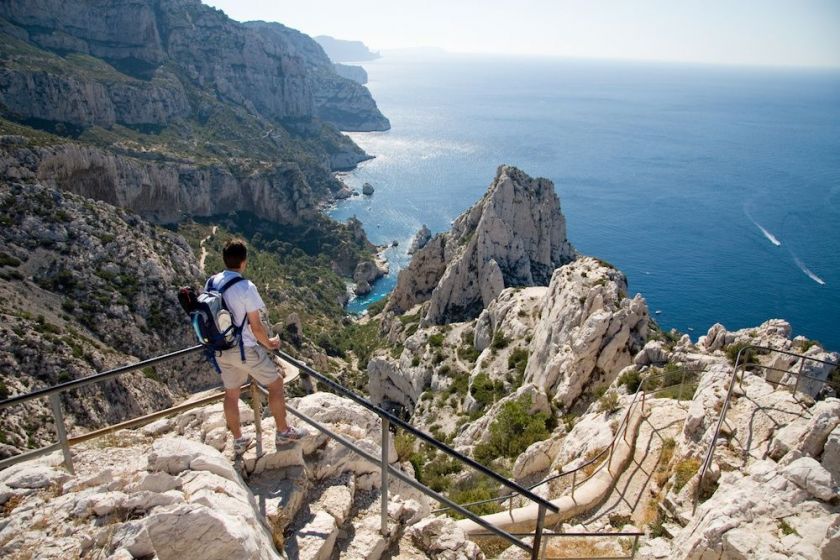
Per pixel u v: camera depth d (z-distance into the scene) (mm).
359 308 162500
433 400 57656
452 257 100625
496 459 29781
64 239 80500
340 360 113750
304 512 10000
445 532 10359
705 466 15070
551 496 19203
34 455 9742
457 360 63375
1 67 163125
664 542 13992
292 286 152625
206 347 9586
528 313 56750
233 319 9430
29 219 79625
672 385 25219
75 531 7625
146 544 7082
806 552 10828
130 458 10984
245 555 7215
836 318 126250
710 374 20047
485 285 86562
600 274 44188
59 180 122375
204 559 7137
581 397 33750
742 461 15555
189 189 173250
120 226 89312
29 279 74188
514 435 31359
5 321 57875
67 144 124375
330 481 10781
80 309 73375
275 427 11266
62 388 9562
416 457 22312
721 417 16156
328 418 13742
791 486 12203
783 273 149875
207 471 8609
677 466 16766
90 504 7945
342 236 194000
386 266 187625
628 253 166375
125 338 75438
